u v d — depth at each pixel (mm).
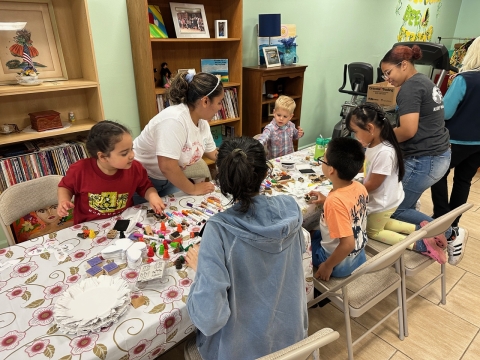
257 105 3203
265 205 834
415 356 1586
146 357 911
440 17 5633
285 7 3404
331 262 1367
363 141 1597
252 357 896
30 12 2059
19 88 1863
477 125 2049
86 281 995
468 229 2588
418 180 1896
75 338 836
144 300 958
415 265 1572
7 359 778
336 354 1597
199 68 3039
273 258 843
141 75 2570
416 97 1755
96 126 1300
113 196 1465
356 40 4324
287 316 920
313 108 4195
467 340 1669
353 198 1321
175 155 1462
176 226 1337
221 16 2955
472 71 1996
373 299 1403
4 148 2143
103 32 2412
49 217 2137
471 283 2051
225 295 771
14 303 947
